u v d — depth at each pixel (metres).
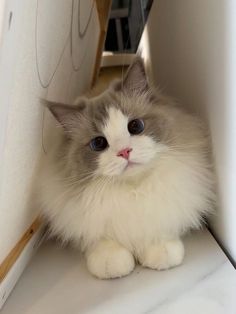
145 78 0.36
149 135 0.33
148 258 0.32
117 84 0.37
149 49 0.63
